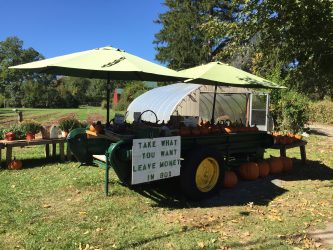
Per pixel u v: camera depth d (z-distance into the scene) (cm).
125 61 579
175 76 610
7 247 434
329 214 582
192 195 626
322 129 2191
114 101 5197
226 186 725
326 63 732
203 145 671
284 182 786
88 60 580
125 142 591
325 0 621
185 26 3512
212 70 725
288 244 466
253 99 1698
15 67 618
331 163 1012
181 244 454
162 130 625
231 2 726
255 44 761
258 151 834
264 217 560
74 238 461
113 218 533
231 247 452
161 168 597
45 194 631
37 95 6412
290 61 782
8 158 816
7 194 623
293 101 1619
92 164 723
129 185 678
